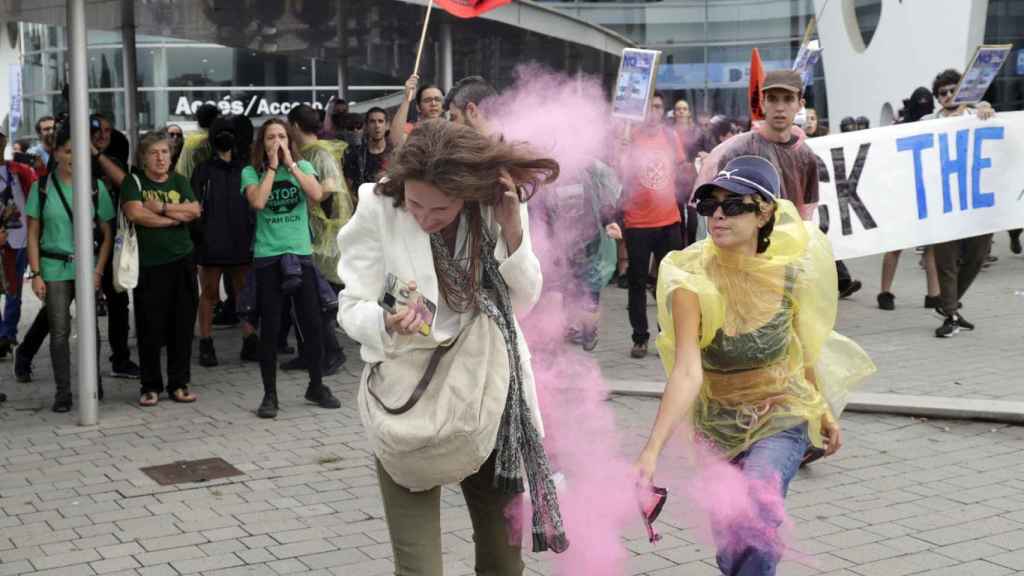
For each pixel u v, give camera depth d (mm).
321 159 8195
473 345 3291
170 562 4984
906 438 6730
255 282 7605
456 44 12922
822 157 10195
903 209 10125
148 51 31469
